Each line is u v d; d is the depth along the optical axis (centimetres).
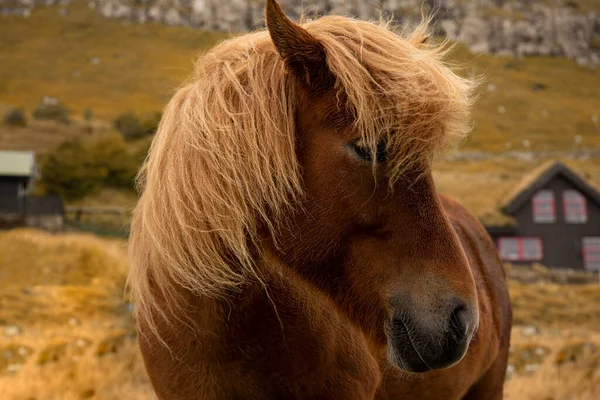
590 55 10975
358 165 188
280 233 201
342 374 226
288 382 220
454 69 217
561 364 772
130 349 793
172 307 217
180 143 209
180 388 222
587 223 3219
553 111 8388
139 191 247
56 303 1407
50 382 675
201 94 210
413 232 189
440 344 185
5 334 1064
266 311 215
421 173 189
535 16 11394
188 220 206
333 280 202
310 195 196
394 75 187
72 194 4903
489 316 322
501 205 3350
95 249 1878
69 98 7819
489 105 8444
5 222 2619
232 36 252
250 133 199
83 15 10688
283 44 196
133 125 6338
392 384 268
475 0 11694
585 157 6781
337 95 192
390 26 233
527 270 2272
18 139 6162
